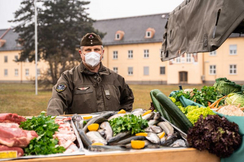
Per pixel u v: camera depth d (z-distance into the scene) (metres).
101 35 46.00
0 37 68.00
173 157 1.86
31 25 41.59
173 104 2.44
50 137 2.04
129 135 2.15
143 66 54.88
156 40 53.56
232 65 46.50
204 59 48.00
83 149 1.89
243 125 1.96
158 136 2.15
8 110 13.15
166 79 52.84
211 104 3.63
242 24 4.46
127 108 4.12
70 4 42.62
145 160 1.81
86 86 3.73
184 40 3.94
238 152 1.88
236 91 4.33
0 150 1.75
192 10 3.61
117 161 1.77
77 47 42.78
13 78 64.75
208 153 1.93
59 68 28.50
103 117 2.49
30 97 21.12
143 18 59.25
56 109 3.38
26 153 1.84
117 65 57.12
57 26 40.38
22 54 42.41
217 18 2.88
